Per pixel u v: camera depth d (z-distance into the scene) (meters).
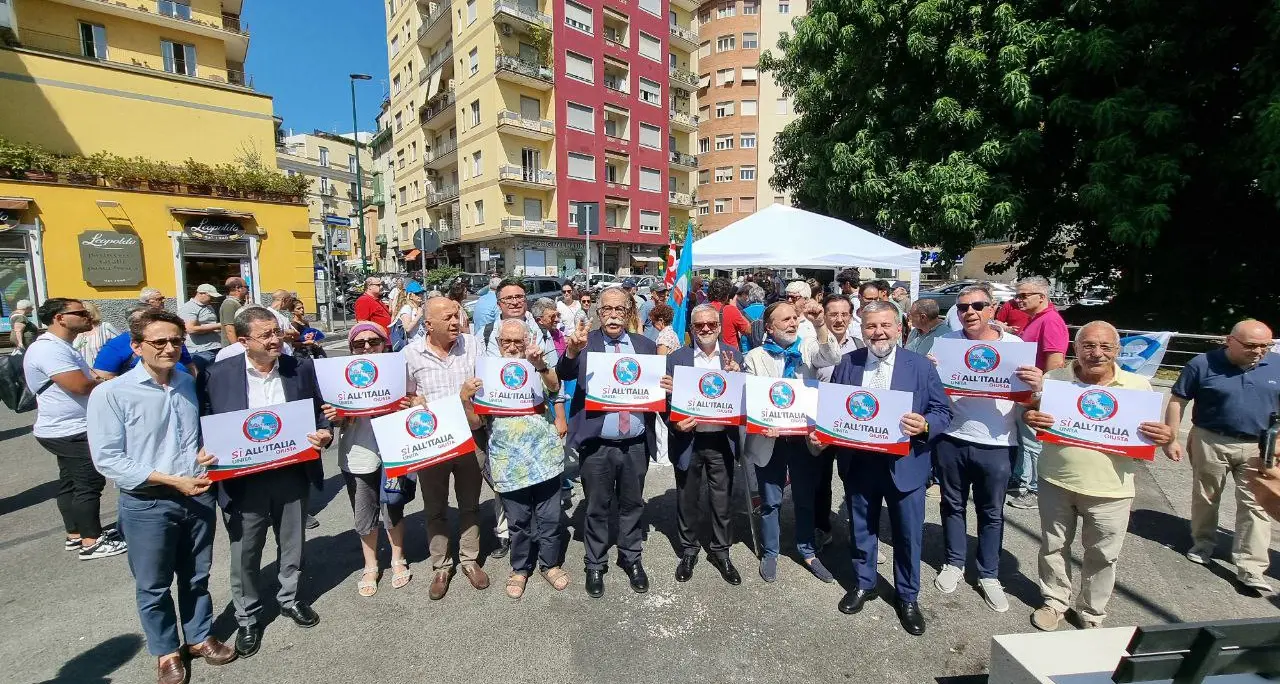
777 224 7.52
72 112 15.55
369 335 3.38
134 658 2.88
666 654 2.88
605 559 3.49
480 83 30.30
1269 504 1.72
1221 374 3.43
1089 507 2.89
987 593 3.29
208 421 2.71
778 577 3.62
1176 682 1.57
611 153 33.41
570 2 30.67
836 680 2.69
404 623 3.15
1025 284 4.39
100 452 2.45
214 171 16.02
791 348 3.85
